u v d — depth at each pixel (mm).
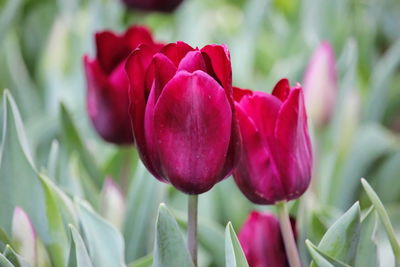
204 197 995
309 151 754
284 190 748
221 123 698
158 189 901
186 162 702
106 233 806
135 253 896
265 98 740
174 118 696
